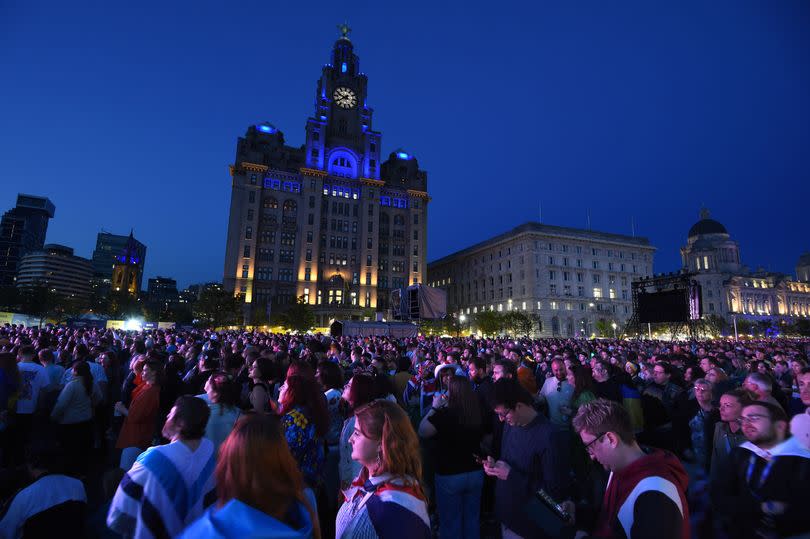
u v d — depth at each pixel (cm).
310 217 10388
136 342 1262
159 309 12425
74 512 350
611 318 11106
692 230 15238
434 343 2561
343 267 10606
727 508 357
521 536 400
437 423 485
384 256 11219
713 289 13350
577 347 2405
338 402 614
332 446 592
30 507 335
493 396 439
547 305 10712
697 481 514
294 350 1442
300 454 437
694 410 652
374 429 270
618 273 11706
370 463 272
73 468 367
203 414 355
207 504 330
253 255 9681
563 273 11075
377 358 941
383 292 10994
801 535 303
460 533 466
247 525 189
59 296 9431
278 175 10350
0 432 735
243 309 9425
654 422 671
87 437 771
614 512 254
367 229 10912
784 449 328
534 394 802
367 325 4172
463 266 13688
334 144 11094
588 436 276
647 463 253
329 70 11512
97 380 882
